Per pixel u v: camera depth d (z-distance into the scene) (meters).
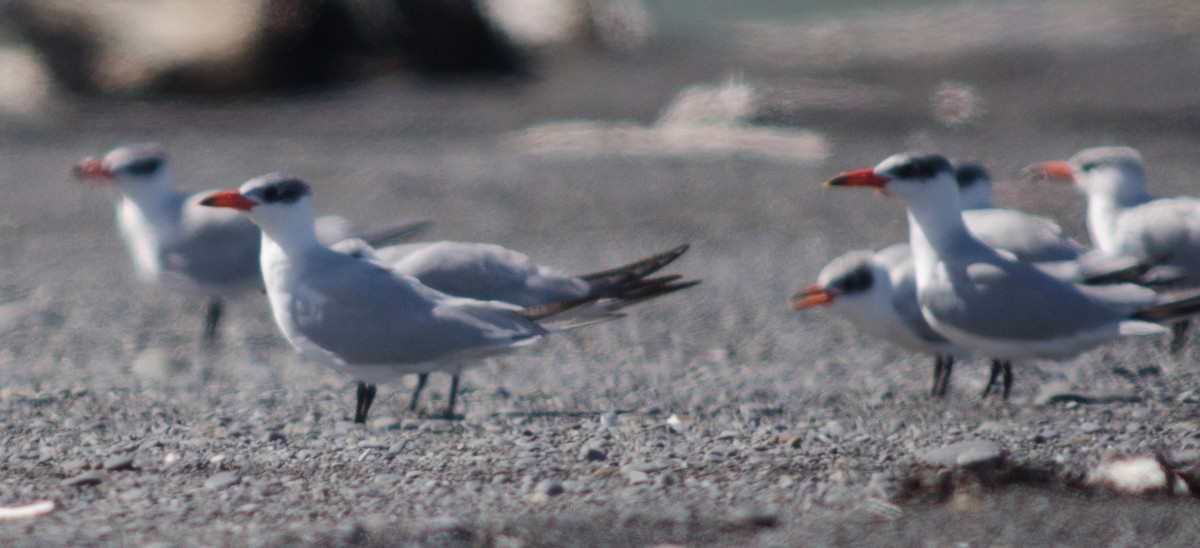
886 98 30.55
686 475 8.07
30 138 26.11
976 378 11.69
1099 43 37.81
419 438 9.36
